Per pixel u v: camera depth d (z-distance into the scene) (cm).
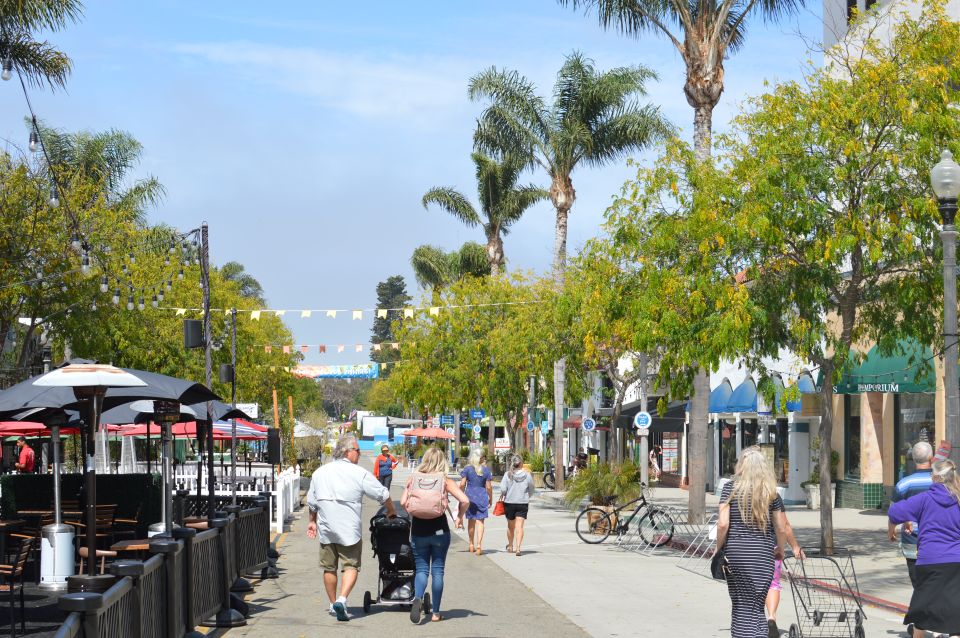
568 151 4631
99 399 1275
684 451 5088
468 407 5956
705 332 2070
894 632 1297
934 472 1065
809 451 3791
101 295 3425
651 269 2233
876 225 1947
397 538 1436
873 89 1983
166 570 1020
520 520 2239
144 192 4944
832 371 2116
